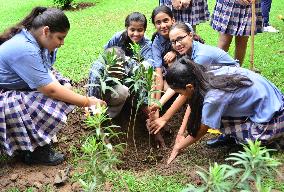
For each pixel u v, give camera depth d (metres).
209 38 3.77
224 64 2.18
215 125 1.77
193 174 1.84
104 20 4.73
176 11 3.02
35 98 1.90
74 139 2.20
